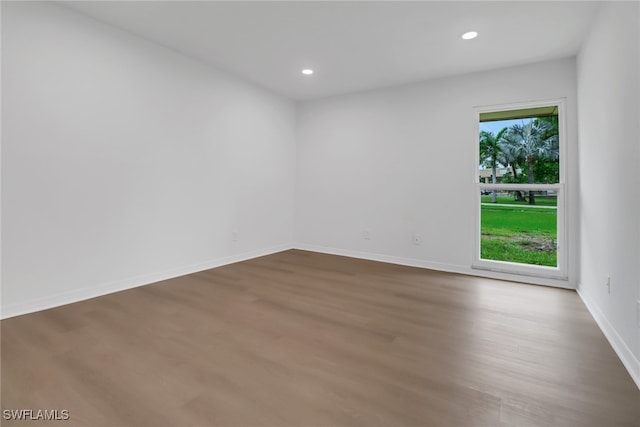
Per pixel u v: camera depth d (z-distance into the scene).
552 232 3.59
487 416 1.45
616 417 1.44
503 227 3.86
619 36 2.04
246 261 4.51
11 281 2.49
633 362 1.79
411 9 2.63
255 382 1.70
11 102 2.45
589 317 2.62
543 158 3.63
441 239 4.18
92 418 1.41
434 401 1.55
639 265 1.74
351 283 3.52
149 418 1.42
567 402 1.54
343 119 4.95
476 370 1.83
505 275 3.75
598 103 2.53
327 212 5.16
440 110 4.16
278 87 4.69
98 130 2.96
